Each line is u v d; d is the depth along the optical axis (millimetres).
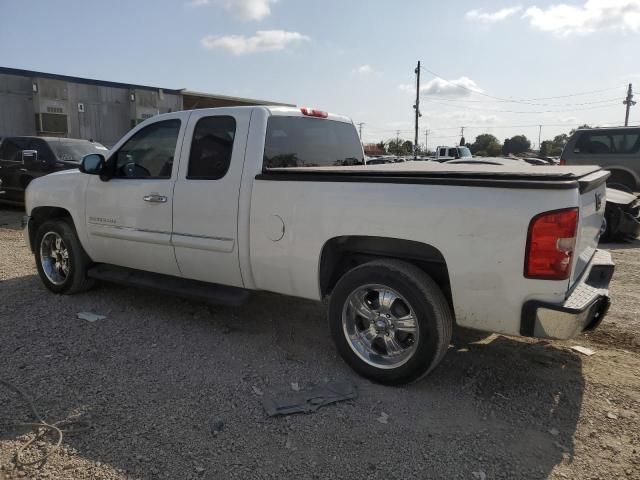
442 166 4340
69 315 5008
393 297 3586
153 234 4684
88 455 2809
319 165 4840
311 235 3764
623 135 11836
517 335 3217
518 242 3059
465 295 3275
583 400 3455
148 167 4797
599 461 2816
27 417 3166
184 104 32219
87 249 5348
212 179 4285
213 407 3320
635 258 7883
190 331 4633
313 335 4578
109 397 3424
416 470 2730
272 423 3146
